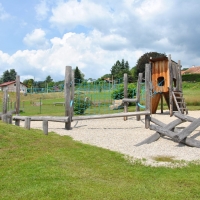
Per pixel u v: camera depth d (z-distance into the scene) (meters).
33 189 4.18
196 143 7.45
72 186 4.31
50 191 4.10
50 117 10.82
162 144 7.88
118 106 20.06
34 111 21.44
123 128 11.02
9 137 7.24
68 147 7.23
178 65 17.16
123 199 3.87
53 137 8.53
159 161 6.04
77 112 17.98
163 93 16.31
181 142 7.80
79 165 5.58
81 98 18.84
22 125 12.30
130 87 23.47
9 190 4.19
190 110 18.83
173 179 4.70
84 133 9.90
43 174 4.86
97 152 6.77
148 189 4.25
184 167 5.46
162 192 4.11
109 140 8.59
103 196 3.95
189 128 7.57
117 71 86.19
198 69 68.94
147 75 10.59
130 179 4.77
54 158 5.95
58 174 4.89
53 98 37.56
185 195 4.01
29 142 7.27
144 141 8.07
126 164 5.78
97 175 4.95
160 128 8.13
